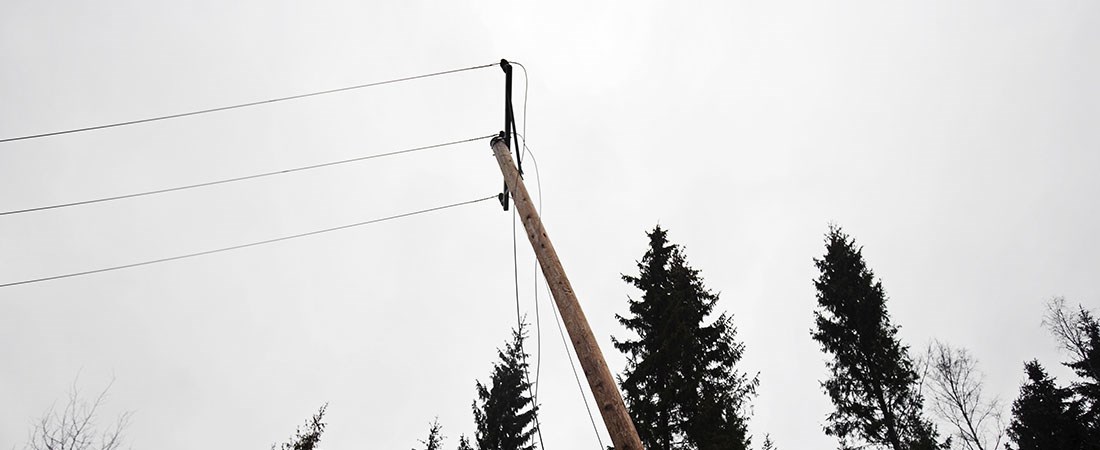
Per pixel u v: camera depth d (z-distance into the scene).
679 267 17.11
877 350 17.78
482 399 22.64
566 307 5.95
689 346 14.69
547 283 6.30
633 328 16.25
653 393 14.67
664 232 18.28
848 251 20.70
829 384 18.28
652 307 16.00
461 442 21.77
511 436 21.41
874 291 18.92
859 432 17.03
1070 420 23.52
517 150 9.06
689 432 13.85
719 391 14.51
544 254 6.50
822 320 19.36
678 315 15.08
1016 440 25.31
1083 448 22.72
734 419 13.68
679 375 14.45
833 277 20.14
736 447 12.65
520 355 24.05
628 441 4.86
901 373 17.22
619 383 15.55
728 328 15.88
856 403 17.34
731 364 15.30
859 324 18.64
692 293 16.55
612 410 5.12
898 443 16.14
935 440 16.36
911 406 16.98
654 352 15.06
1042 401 25.00
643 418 14.23
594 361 5.47
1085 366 25.03
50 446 13.04
